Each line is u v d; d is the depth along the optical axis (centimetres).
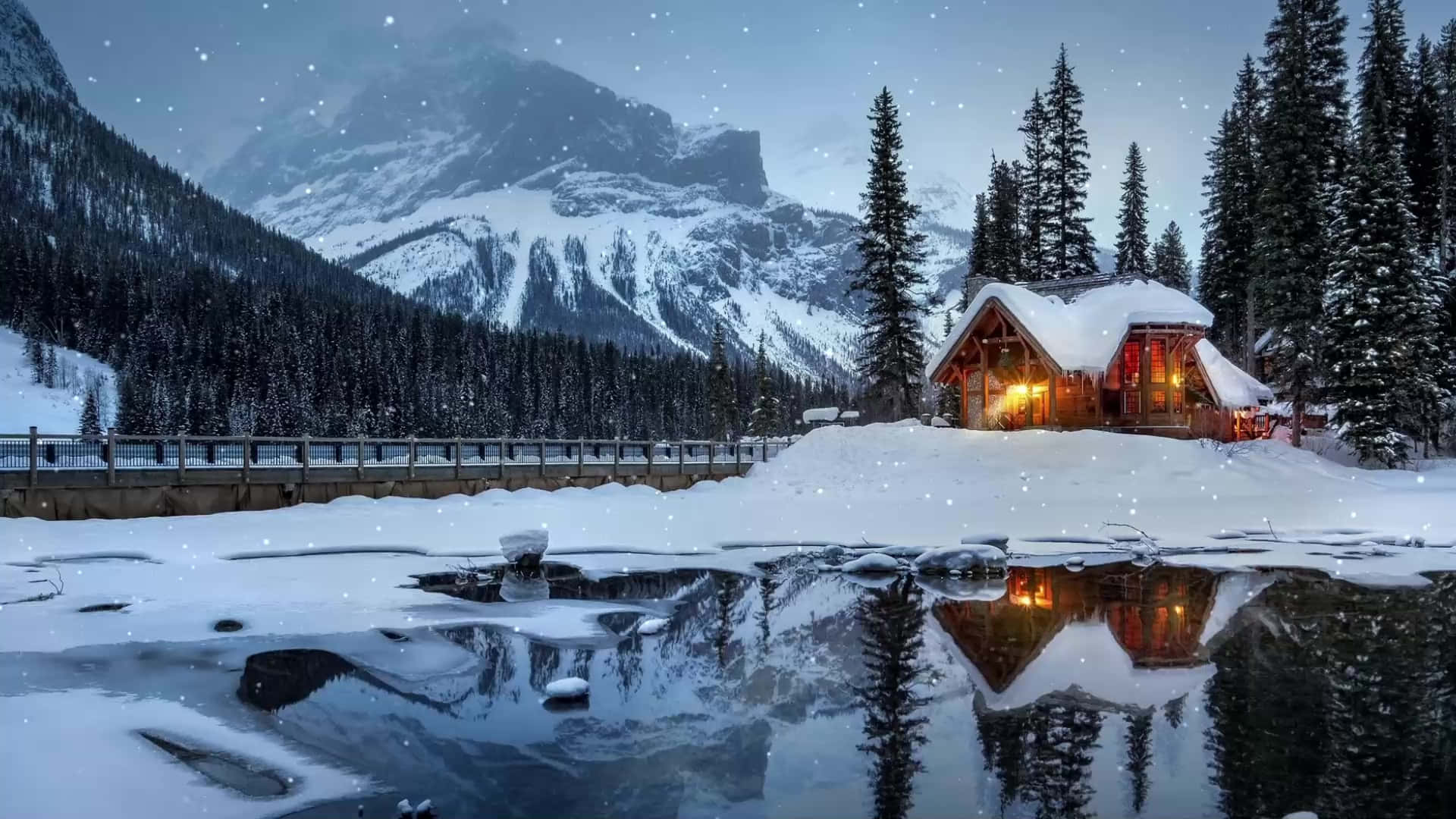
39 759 793
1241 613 1437
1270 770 784
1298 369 4106
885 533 2311
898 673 1102
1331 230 4028
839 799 731
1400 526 2403
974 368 4250
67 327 12775
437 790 750
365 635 1270
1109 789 743
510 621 1375
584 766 805
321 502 2742
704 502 3016
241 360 11156
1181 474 3152
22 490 2269
